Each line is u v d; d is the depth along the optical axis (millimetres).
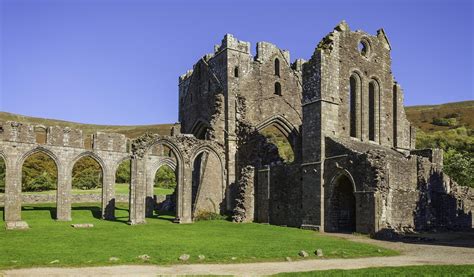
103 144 45594
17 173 40125
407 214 29781
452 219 34406
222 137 42375
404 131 39094
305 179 32812
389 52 39062
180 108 52969
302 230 30438
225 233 27031
